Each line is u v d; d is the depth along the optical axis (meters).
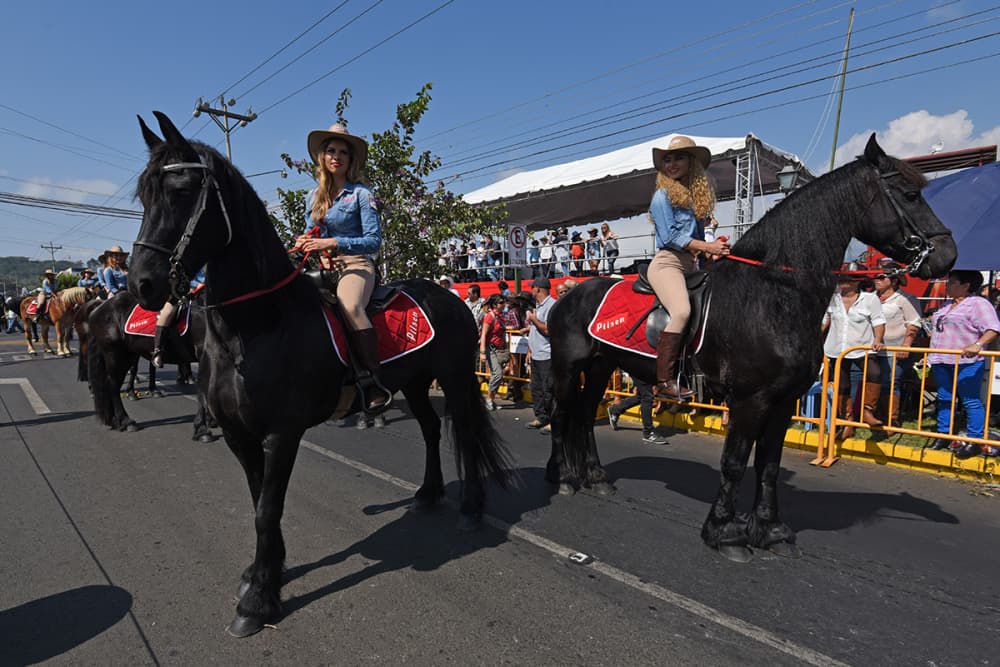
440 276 9.50
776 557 3.30
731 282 3.27
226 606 2.79
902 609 2.73
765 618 2.65
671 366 3.41
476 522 3.73
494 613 2.71
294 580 3.06
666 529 3.72
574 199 13.52
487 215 9.06
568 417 4.48
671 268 3.49
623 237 10.70
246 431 2.76
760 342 3.07
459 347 3.88
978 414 5.02
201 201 2.33
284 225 8.42
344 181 3.22
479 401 4.04
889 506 4.14
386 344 3.32
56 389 9.58
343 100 7.70
